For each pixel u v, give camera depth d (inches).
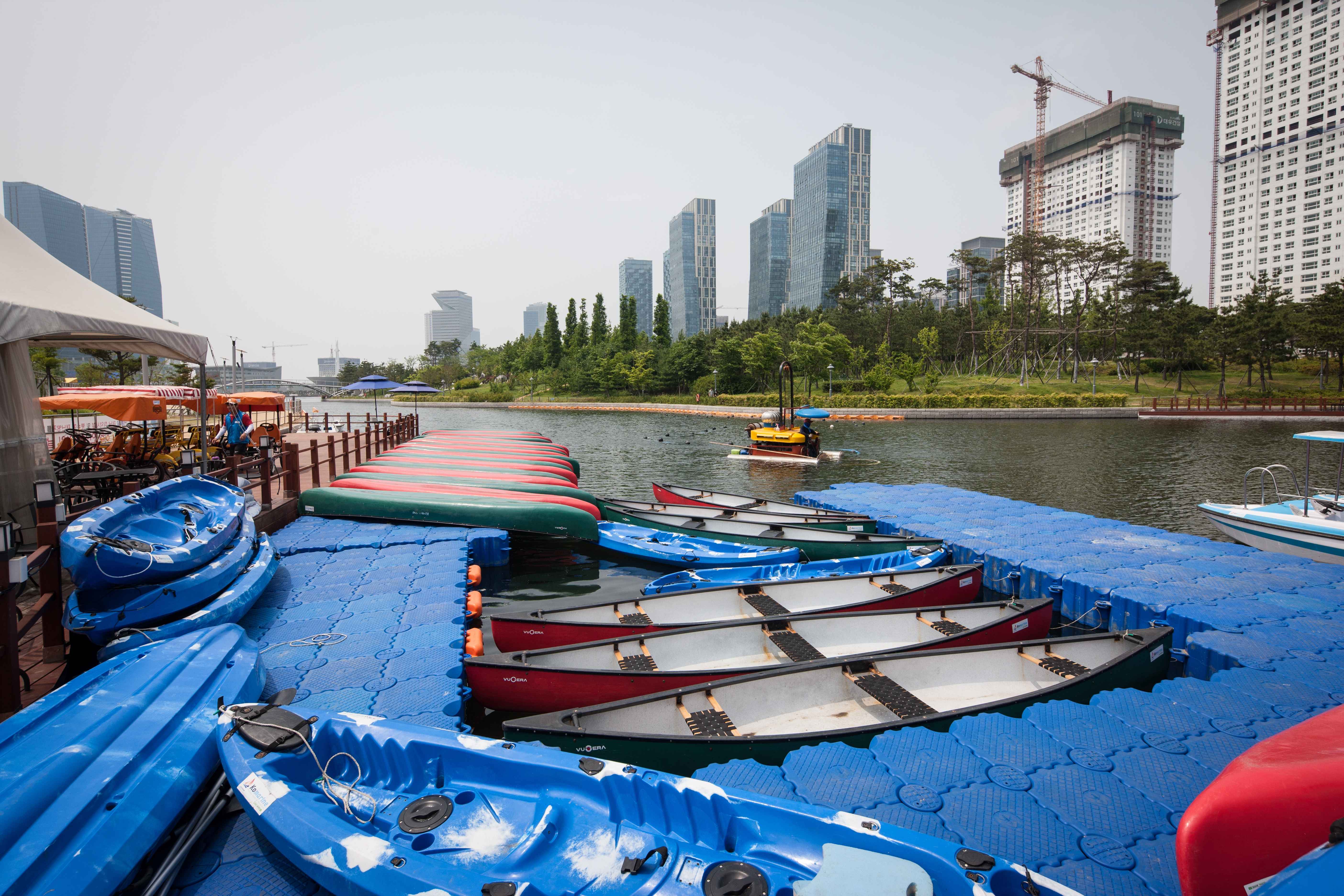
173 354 417.1
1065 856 161.0
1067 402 2459.4
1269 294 3171.8
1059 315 3358.8
